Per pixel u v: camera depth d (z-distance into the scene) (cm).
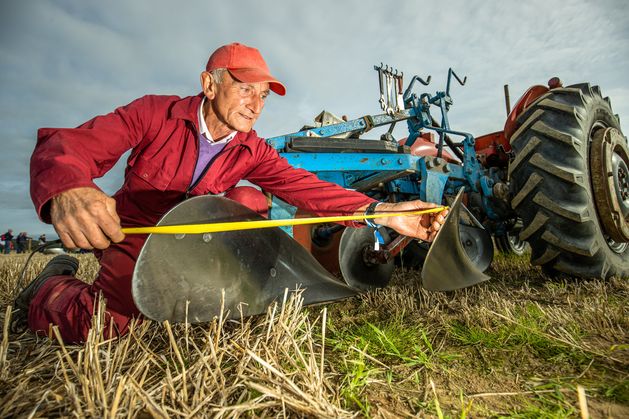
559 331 162
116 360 121
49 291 162
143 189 161
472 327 169
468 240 282
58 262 197
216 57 157
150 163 158
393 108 383
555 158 248
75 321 150
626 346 141
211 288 143
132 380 99
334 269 251
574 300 214
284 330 142
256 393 107
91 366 108
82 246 103
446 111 372
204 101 163
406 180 352
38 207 101
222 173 176
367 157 288
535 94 325
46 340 152
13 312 177
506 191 334
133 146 154
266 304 164
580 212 235
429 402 111
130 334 135
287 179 195
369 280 249
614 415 101
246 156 181
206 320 138
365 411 103
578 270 254
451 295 239
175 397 101
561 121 257
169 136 158
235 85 154
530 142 260
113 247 152
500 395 115
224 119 157
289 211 248
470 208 363
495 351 148
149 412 94
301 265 190
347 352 147
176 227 115
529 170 258
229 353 126
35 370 120
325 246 257
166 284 127
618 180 271
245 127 160
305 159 274
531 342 150
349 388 115
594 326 168
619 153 294
